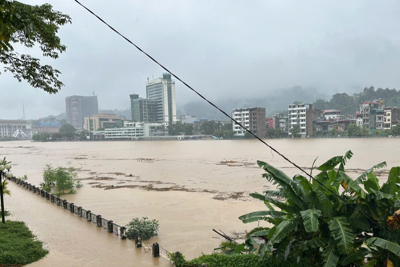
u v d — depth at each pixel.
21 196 27.44
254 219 10.84
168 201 26.34
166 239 16.73
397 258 8.69
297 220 9.91
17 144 196.62
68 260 12.69
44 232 16.61
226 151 85.56
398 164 44.69
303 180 10.38
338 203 10.34
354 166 44.38
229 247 14.18
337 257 8.75
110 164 60.47
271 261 10.18
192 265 11.00
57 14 11.85
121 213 22.61
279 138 158.00
